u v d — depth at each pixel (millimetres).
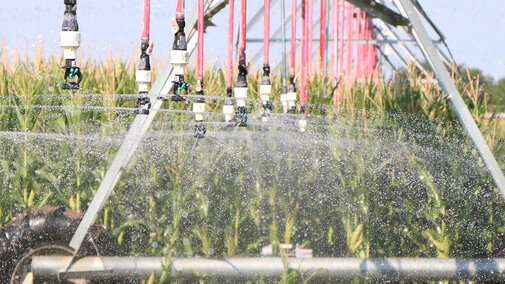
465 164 8516
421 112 13086
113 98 9953
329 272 5832
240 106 7199
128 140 6215
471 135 6668
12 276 5668
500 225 7617
